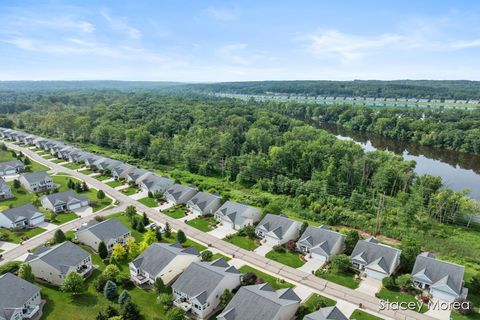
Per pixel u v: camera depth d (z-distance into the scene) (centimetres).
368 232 7731
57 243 6806
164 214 8512
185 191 9194
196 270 5366
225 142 12975
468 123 17338
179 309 4747
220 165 12294
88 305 5053
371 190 9881
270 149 12362
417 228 7950
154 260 5722
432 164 14550
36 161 13262
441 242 7281
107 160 12169
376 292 5497
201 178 11394
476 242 7519
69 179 10419
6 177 11150
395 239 7481
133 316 4706
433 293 5359
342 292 5491
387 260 5934
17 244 6906
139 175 10644
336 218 8162
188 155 12231
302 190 9581
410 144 17862
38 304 5025
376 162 10575
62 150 13662
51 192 9612
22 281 5072
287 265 6278
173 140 14325
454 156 15688
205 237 7325
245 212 7756
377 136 19662
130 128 16200
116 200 9381
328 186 9819
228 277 5244
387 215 8344
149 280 5612
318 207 8581
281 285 5625
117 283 5541
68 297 5244
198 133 14338
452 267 5481
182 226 7856
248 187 10688
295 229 7219
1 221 7619
